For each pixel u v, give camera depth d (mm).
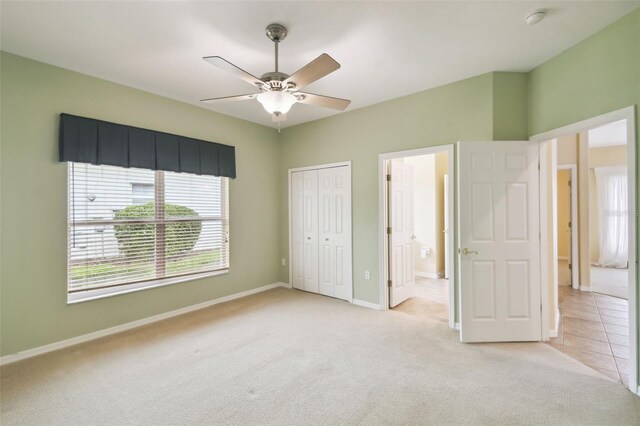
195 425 1830
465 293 2947
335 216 4367
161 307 3568
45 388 2207
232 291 4352
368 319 3553
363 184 4035
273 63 2830
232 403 2025
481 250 2953
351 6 2055
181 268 3807
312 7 2059
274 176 4984
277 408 1975
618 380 2271
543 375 2342
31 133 2715
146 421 1864
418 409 1951
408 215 4410
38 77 2748
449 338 3035
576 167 4836
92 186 3105
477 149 2953
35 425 1841
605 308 3934
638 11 2074
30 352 2699
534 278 2957
